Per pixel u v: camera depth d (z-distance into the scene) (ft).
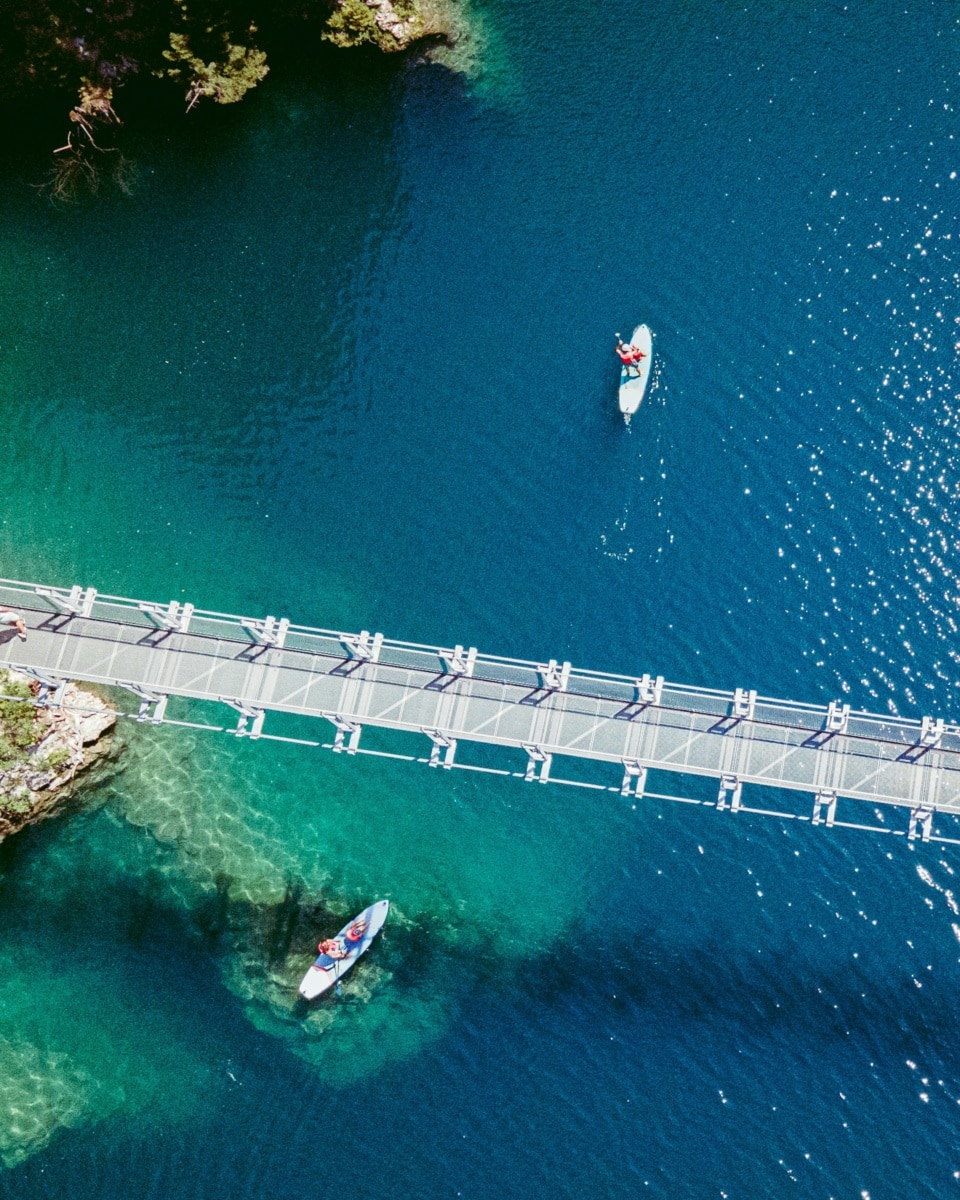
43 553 169.78
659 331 179.22
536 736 148.56
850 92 185.78
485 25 186.29
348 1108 152.05
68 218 180.65
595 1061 153.69
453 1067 153.28
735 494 173.99
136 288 180.24
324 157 184.34
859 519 172.24
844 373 177.17
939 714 165.07
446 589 171.53
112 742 162.91
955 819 161.38
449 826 162.91
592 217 183.42
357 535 173.37
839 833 161.58
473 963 157.38
